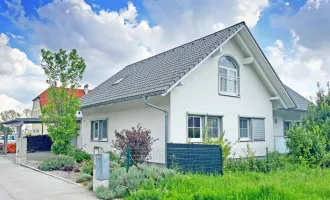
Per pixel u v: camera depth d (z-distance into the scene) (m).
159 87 12.13
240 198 6.34
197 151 10.34
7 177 11.24
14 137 32.56
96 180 8.30
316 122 14.13
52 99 14.70
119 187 7.79
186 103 13.07
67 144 14.76
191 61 13.20
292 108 17.22
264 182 8.13
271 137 16.84
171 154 10.78
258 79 16.59
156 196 6.80
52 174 11.74
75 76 15.09
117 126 15.88
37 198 7.73
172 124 12.45
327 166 12.44
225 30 15.25
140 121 14.05
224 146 11.97
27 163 15.55
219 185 7.66
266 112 16.81
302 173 10.13
